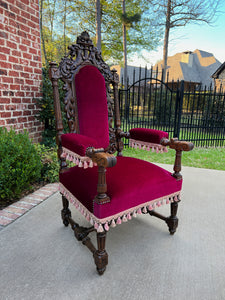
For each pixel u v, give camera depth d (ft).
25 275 3.99
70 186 4.46
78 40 4.97
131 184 3.98
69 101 4.92
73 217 6.14
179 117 15.85
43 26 47.24
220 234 5.40
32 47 9.73
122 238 5.21
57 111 4.81
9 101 8.80
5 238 5.11
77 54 5.01
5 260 4.37
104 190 3.46
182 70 71.41
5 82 8.51
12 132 7.55
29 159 7.14
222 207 6.86
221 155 14.38
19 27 8.89
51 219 6.03
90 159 3.63
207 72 76.89
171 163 12.23
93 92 5.17
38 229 5.53
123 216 3.85
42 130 11.09
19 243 4.93
